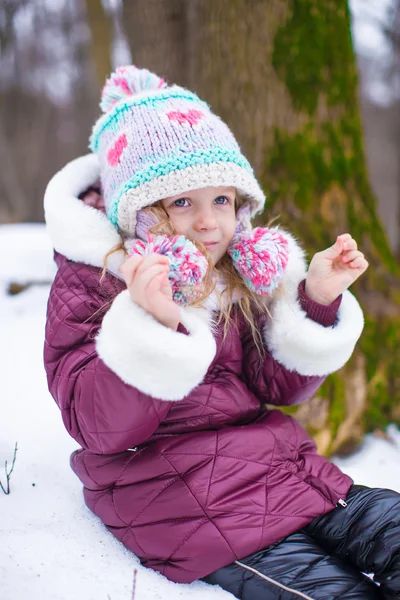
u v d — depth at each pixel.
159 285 1.28
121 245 1.60
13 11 5.70
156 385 1.30
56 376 1.50
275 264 1.61
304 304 1.67
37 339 2.80
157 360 1.28
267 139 2.58
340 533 1.45
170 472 1.46
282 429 1.62
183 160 1.55
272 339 1.70
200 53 2.63
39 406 2.28
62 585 1.36
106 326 1.33
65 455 2.00
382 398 2.58
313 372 1.68
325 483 1.52
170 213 1.60
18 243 3.53
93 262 1.61
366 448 2.46
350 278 1.62
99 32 4.89
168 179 1.54
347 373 2.53
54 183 1.76
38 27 7.83
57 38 8.83
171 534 1.39
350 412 2.49
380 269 2.75
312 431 2.38
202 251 1.56
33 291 3.18
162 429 1.54
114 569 1.43
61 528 1.59
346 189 2.70
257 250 1.61
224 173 1.57
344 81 2.65
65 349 1.53
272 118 2.57
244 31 2.54
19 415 2.21
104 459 1.54
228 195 1.64
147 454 1.50
